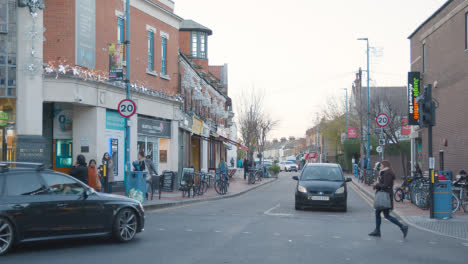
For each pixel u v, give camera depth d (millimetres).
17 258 8227
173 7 26500
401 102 51250
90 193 9492
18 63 17047
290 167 75500
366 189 28328
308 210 17500
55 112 19344
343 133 60156
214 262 7969
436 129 25984
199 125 32344
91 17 19422
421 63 28281
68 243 9828
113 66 17047
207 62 40156
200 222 13195
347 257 8586
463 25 22031
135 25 22609
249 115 50812
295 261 8148
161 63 25156
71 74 18172
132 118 22062
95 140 19312
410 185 20234
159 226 12320
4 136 16891
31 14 17109
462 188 16562
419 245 10023
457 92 22766
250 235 10938
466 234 11656
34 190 8797
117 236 9672
